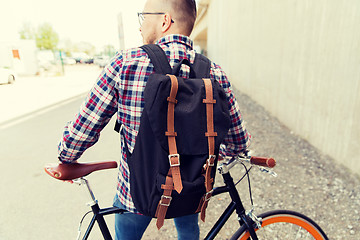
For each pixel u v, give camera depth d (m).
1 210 2.11
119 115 0.76
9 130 4.39
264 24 5.50
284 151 3.19
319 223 1.88
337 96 2.73
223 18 11.93
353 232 1.79
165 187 0.70
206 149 0.72
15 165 2.96
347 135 2.56
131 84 0.72
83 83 12.86
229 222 1.91
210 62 0.86
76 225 1.93
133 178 0.76
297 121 3.75
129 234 0.97
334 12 2.77
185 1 0.82
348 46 2.53
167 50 0.78
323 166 2.73
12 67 18.00
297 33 3.72
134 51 0.75
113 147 3.52
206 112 0.73
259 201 2.16
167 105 0.69
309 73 3.36
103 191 2.38
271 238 1.12
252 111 5.41
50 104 6.84
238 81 8.69
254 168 2.74
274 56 4.79
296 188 2.35
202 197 0.77
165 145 0.69
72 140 0.76
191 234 1.10
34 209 2.12
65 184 2.52
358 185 2.29
